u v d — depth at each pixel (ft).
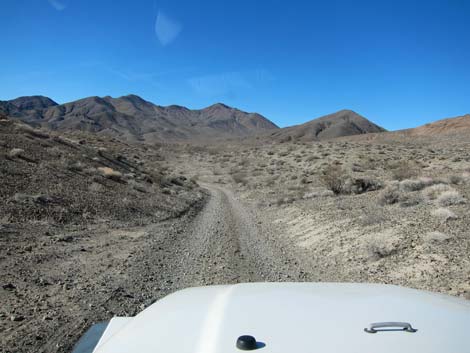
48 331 21.40
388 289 10.48
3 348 19.11
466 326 7.80
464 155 169.17
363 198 73.82
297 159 224.12
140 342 7.70
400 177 98.84
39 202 59.21
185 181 160.45
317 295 9.71
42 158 90.17
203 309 9.01
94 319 23.63
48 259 37.09
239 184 170.91
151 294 29.84
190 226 67.72
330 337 7.20
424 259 35.19
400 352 6.64
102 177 93.45
